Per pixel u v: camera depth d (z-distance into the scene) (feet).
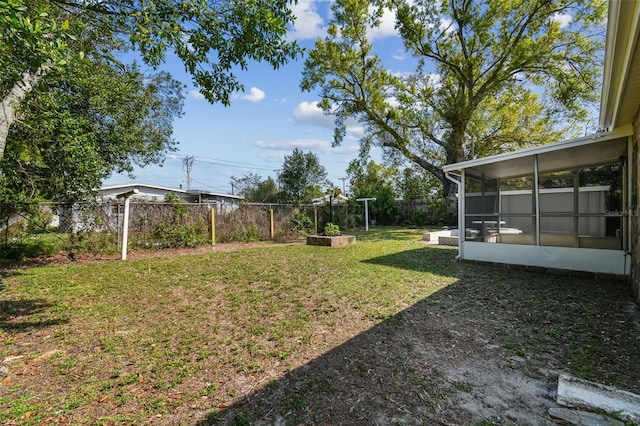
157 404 7.04
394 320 11.64
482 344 9.62
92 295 15.34
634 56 9.12
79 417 6.63
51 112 20.84
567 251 18.17
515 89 52.60
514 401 6.87
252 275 19.29
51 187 24.62
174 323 11.78
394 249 29.19
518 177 30.55
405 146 53.83
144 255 27.66
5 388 7.68
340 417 6.50
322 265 21.97
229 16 12.09
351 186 85.97
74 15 12.67
